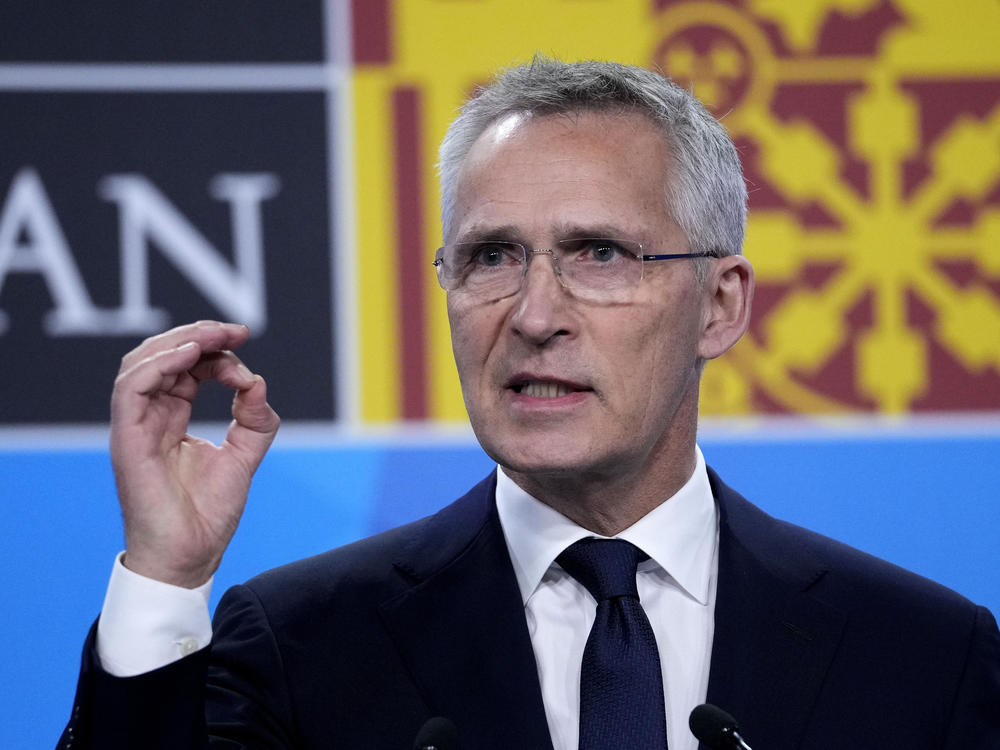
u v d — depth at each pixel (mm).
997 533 10836
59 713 10414
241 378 5336
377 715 5594
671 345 5551
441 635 5742
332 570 6062
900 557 10828
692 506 5953
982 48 11000
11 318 10500
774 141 10961
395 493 10680
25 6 10586
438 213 10797
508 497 5980
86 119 10609
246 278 10672
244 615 5895
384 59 10828
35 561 10484
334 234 10727
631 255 5461
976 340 10914
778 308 10906
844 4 11008
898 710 5629
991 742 5676
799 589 5898
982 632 5938
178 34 10703
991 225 10969
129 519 5047
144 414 5113
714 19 10992
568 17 10945
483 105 5812
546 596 5836
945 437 10875
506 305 5398
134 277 10602
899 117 10984
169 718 4859
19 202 10531
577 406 5324
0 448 10492
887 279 10930
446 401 10742
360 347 10719
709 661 5734
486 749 5465
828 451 10867
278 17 10781
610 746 5324
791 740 5496
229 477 5270
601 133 5543
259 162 10711
